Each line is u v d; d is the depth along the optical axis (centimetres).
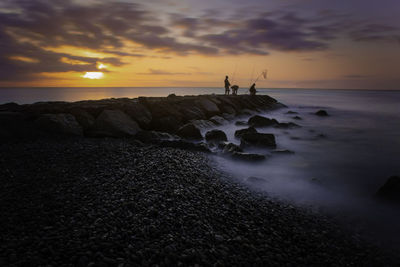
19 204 615
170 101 2281
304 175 1133
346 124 2700
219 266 476
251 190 889
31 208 597
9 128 1264
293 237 636
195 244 522
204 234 562
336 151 1620
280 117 3247
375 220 782
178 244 512
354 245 648
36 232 508
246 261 509
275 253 557
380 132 2266
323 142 1867
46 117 1409
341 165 1343
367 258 603
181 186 776
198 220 607
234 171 1077
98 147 1170
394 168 1309
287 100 6738
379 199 902
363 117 3266
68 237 494
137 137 1477
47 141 1242
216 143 1566
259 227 648
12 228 518
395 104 5284
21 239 482
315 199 894
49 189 704
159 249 489
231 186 882
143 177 816
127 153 1094
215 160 1189
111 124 1515
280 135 2047
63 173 826
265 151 1438
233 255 516
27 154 1002
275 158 1322
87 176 808
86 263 432
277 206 796
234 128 2225
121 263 440
